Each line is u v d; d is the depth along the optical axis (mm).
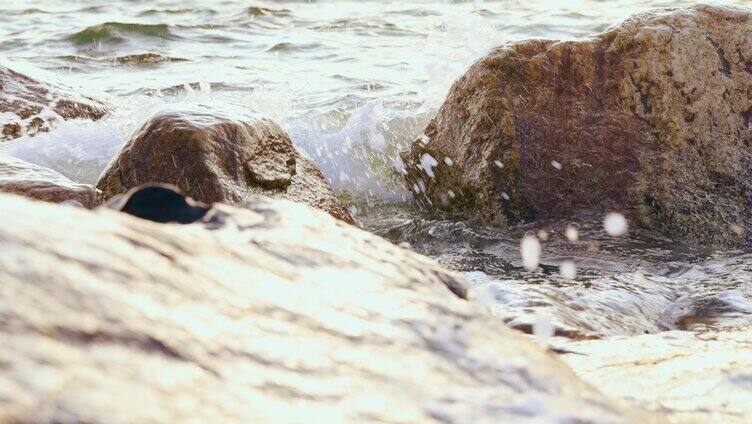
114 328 1395
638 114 7395
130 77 13023
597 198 7227
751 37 7551
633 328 4773
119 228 1691
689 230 7000
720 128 7344
